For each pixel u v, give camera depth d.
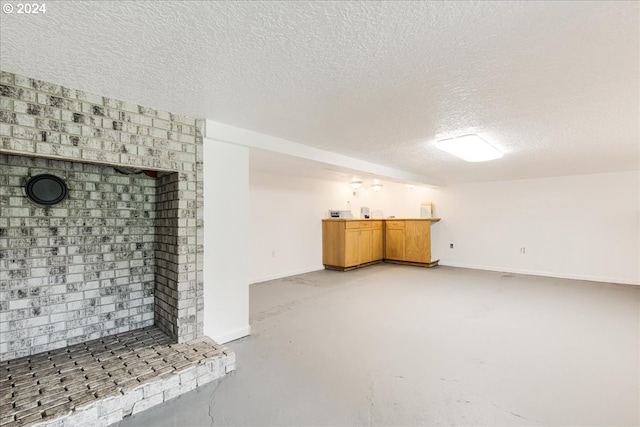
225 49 1.46
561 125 2.61
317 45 1.42
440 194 6.91
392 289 4.75
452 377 2.21
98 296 2.56
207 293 2.67
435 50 1.46
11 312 2.18
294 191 5.92
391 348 2.69
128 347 2.37
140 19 1.22
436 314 3.57
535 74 1.71
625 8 1.16
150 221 2.85
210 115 2.45
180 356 2.23
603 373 2.25
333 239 6.32
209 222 2.68
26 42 1.39
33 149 1.80
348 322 3.32
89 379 1.92
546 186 5.71
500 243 6.17
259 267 5.30
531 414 1.81
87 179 2.51
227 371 2.27
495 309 3.74
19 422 1.53
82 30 1.30
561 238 5.56
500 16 1.21
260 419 1.78
